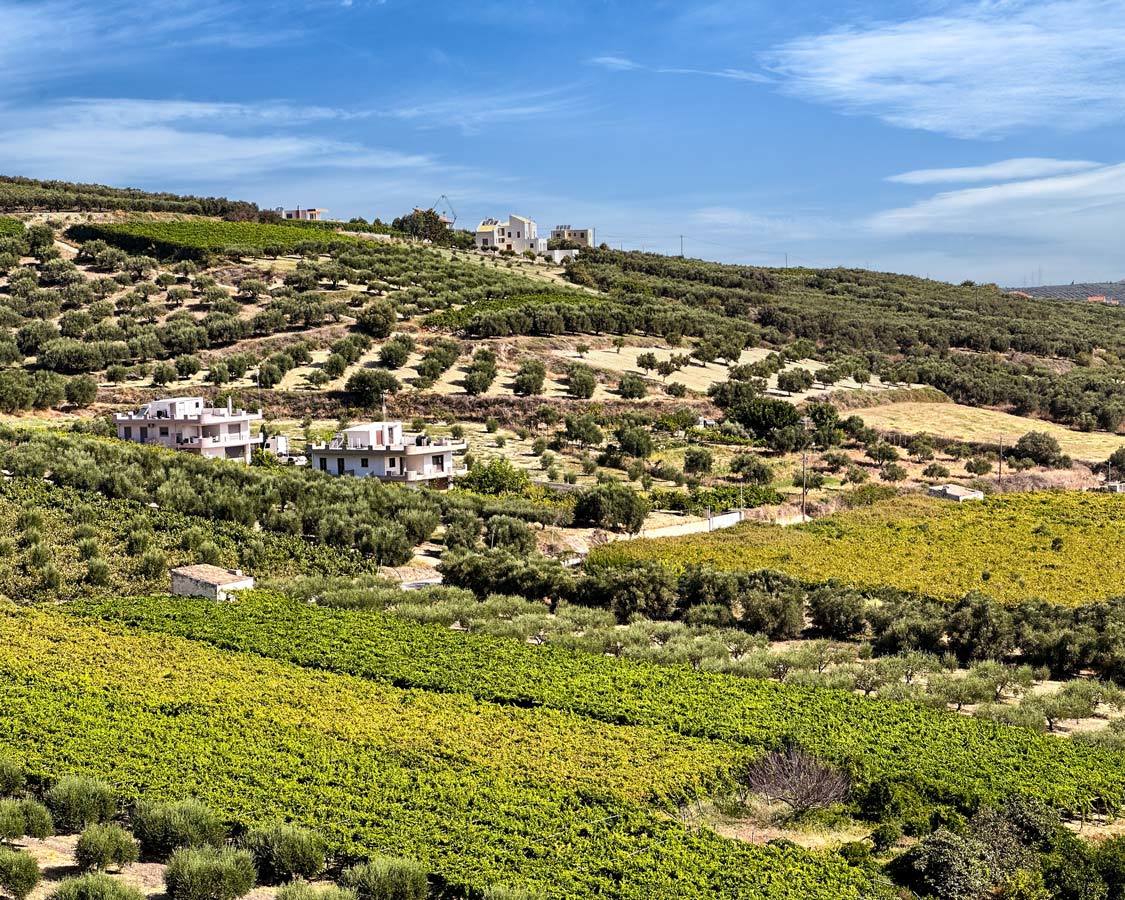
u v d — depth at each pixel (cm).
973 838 3431
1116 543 8862
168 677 4756
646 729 4478
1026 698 5234
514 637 6103
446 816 3412
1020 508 10244
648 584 6969
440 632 5897
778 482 11262
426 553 8219
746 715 4684
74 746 3734
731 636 6247
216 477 8838
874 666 5681
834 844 3616
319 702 4559
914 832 3681
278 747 3959
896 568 7988
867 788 3934
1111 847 3444
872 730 4572
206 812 3181
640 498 9300
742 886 3072
